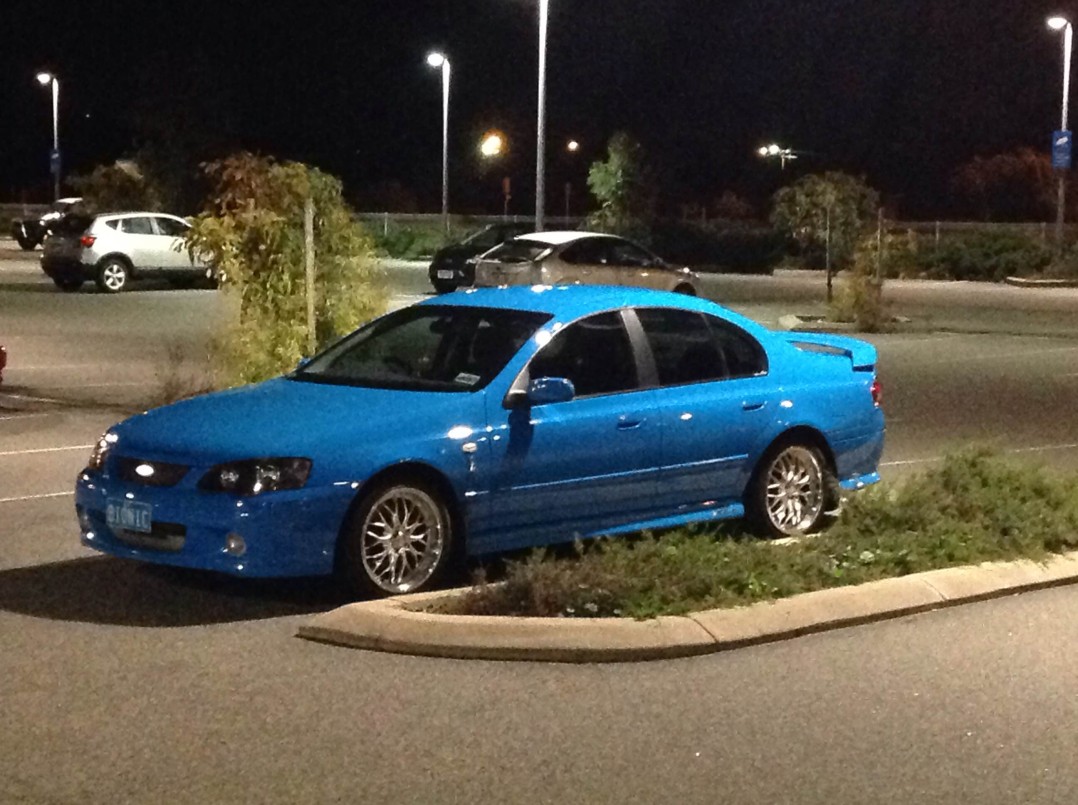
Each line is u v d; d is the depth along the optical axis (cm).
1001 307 3703
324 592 905
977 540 962
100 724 669
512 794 597
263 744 646
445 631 778
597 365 973
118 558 984
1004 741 664
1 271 4206
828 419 1073
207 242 1619
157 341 2466
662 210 6412
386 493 873
